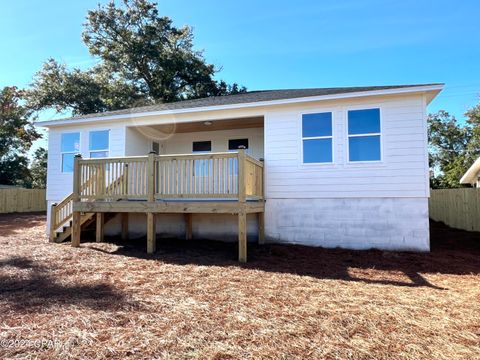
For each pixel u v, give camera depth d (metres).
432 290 4.38
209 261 6.19
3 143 22.83
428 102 7.95
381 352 2.57
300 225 7.92
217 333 2.91
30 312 3.43
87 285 4.49
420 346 2.67
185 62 26.59
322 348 2.63
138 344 2.69
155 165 7.04
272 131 8.21
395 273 5.41
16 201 19.44
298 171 7.98
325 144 7.82
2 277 4.93
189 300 3.86
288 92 9.70
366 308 3.60
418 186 7.13
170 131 10.68
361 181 7.52
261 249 7.31
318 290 4.33
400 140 7.29
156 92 25.81
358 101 7.60
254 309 3.55
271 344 2.70
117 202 7.23
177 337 2.83
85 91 24.00
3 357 2.45
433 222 13.56
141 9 25.52
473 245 8.28
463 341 2.77
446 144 26.45
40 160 27.89
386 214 7.34
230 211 6.40
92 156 9.66
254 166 7.43
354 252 7.08
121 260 6.18
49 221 10.05
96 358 2.45
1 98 22.94
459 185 21.44
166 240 8.55
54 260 6.11
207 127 10.08
